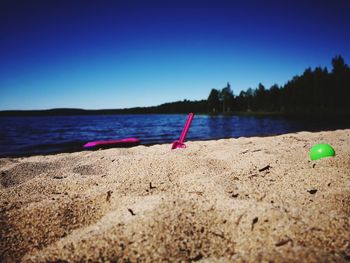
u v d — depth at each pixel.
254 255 0.37
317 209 0.51
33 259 0.40
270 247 0.39
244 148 1.38
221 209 0.52
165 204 0.52
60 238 0.49
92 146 1.94
